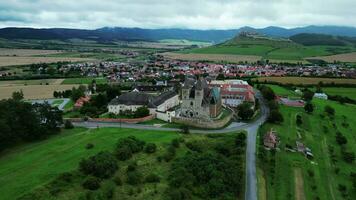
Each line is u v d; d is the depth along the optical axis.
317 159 188.88
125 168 150.38
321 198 151.38
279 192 152.12
